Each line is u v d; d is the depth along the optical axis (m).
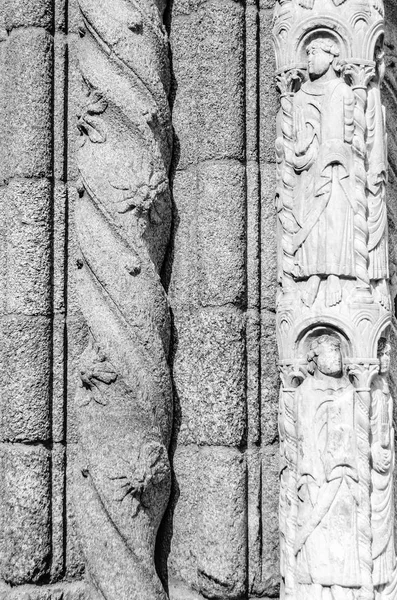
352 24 2.99
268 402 3.14
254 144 3.23
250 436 3.11
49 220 3.21
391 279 3.62
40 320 3.14
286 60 3.04
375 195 2.97
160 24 3.25
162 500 3.05
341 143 2.94
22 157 3.20
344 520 2.78
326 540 2.78
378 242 2.96
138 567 2.95
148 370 3.02
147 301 3.05
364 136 2.97
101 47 3.16
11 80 3.27
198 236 3.19
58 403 3.14
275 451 3.13
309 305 2.91
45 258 3.18
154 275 3.09
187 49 3.31
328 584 2.76
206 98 3.22
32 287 3.15
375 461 2.85
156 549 3.12
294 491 2.89
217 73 3.22
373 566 2.79
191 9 3.33
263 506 3.09
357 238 2.91
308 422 2.86
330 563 2.76
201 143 3.22
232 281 3.13
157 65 3.18
